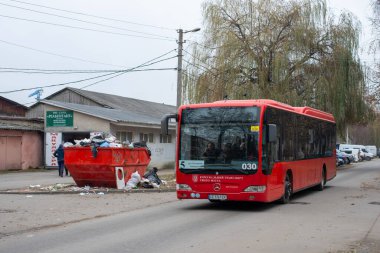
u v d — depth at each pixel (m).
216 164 13.48
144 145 21.16
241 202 15.96
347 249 8.57
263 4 33.50
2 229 10.70
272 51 32.47
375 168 43.50
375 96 33.03
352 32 34.09
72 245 8.98
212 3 33.94
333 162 23.08
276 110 14.49
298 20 32.81
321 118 20.66
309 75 33.38
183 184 13.84
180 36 26.31
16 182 22.78
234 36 32.59
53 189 18.97
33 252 8.41
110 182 19.17
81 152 19.09
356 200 16.62
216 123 13.73
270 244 9.03
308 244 9.04
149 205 15.15
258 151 13.23
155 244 9.05
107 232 10.38
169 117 14.26
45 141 33.75
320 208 14.38
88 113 32.31
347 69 33.66
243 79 32.78
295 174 16.25
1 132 31.42
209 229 10.72
